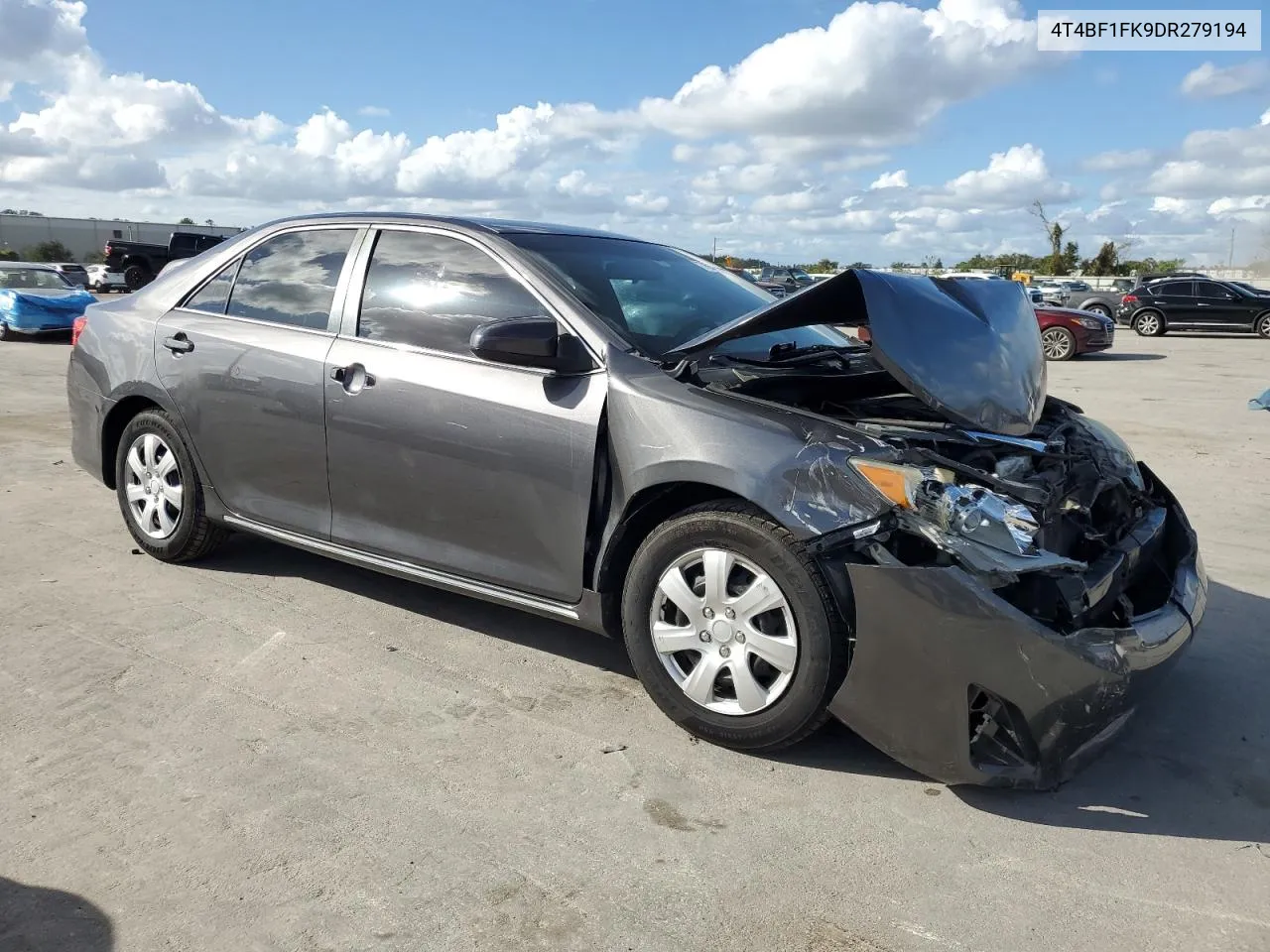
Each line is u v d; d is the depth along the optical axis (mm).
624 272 3889
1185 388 13164
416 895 2352
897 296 3232
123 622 3967
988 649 2611
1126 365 16844
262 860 2469
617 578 3307
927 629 2666
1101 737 2861
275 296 4203
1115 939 2254
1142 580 3297
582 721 3250
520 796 2793
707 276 4297
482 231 3773
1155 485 3791
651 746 3096
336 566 4719
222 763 2920
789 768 2990
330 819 2650
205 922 2238
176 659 3625
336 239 4105
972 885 2449
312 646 3787
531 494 3346
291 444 3984
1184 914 2348
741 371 3377
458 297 3688
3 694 3316
